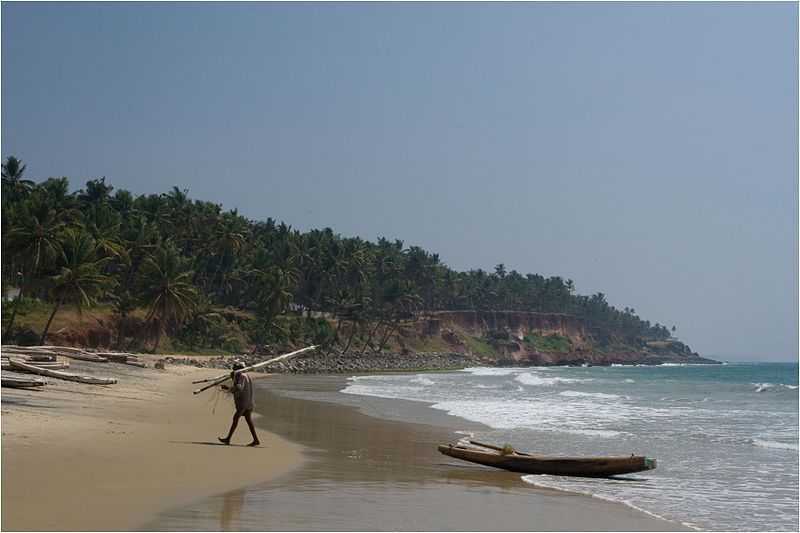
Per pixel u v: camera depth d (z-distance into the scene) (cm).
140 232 9394
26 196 8881
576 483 1316
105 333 8200
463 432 2142
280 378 7300
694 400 4184
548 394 4569
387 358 13375
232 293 11725
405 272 16325
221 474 1209
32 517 840
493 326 19688
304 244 12812
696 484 1342
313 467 1359
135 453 1341
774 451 1808
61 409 1947
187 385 3966
